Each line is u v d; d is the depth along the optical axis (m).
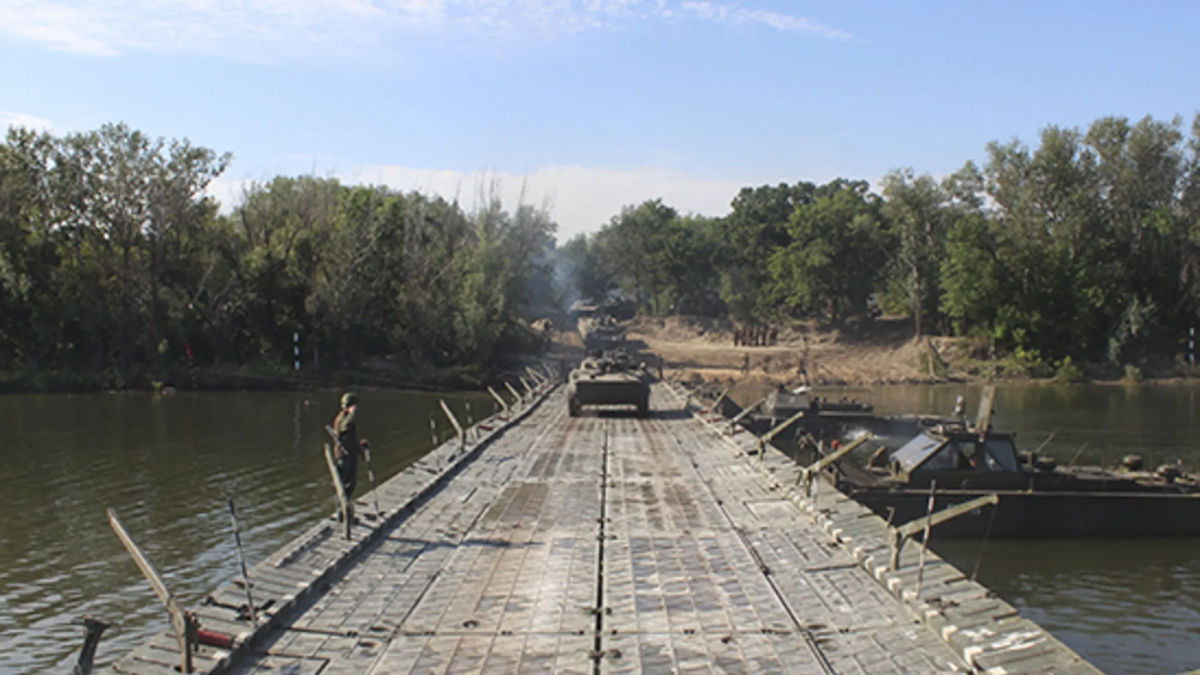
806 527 14.06
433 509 15.45
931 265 74.88
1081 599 15.85
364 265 61.66
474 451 21.59
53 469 27.89
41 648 14.09
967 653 8.70
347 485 14.45
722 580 11.41
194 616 8.65
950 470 19.31
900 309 80.75
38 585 16.94
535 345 69.56
